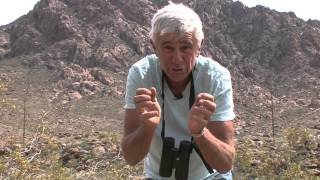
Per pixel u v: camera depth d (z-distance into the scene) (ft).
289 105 221.66
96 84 230.89
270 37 290.35
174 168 11.44
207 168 11.37
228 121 11.34
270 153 48.44
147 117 10.48
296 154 47.03
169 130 11.56
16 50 279.08
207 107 10.33
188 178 11.66
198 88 11.39
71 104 201.98
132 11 286.46
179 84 11.39
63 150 53.11
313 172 42.88
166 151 11.37
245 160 43.09
